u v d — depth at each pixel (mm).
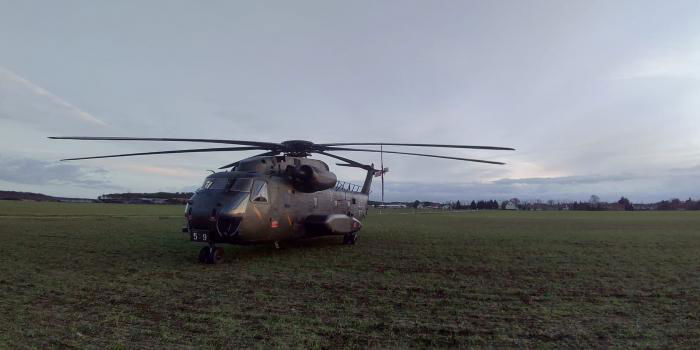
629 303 5898
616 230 20531
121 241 13516
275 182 10773
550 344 4180
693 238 15836
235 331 4516
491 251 11672
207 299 5980
